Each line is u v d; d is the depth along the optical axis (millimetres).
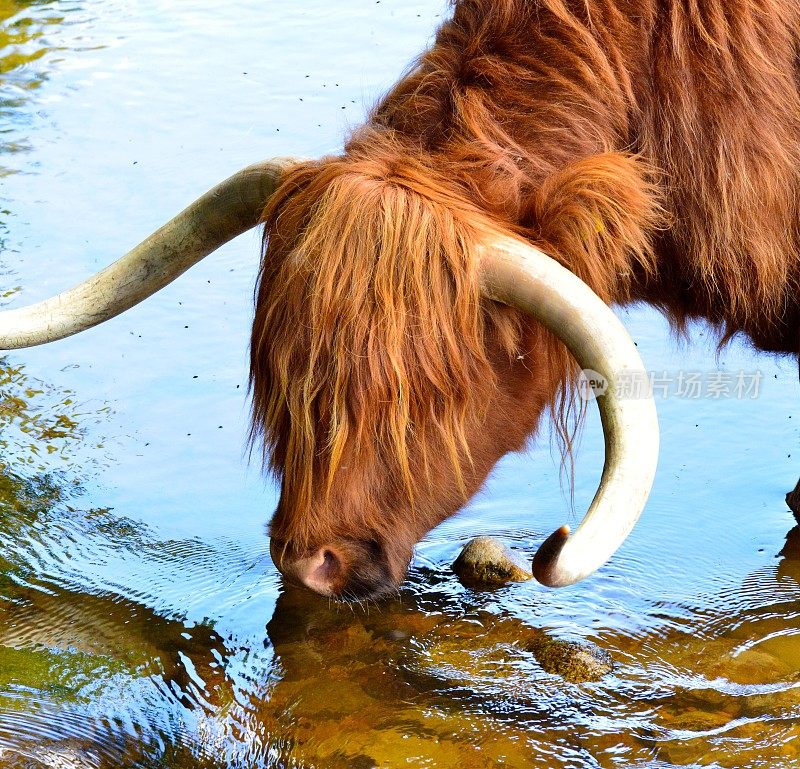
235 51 20234
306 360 6461
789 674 7832
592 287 7023
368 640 8188
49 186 15562
